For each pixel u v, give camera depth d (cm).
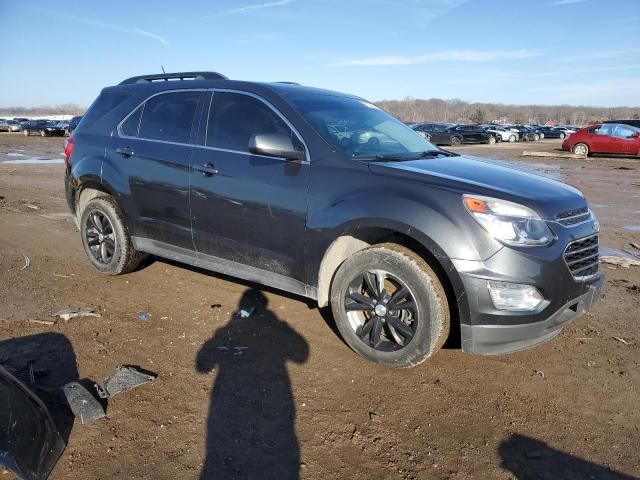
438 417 304
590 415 311
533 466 266
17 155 2230
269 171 388
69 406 293
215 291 494
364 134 413
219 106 436
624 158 2319
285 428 289
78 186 524
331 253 364
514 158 2269
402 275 334
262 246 399
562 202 339
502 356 380
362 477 254
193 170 429
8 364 341
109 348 373
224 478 249
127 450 266
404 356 341
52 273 539
